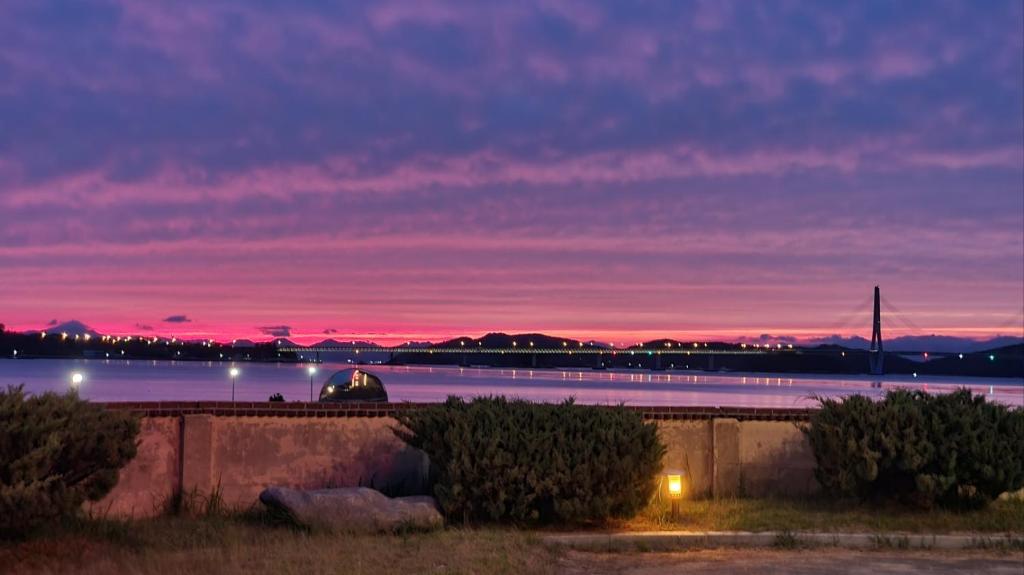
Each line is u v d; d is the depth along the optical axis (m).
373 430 14.00
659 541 11.46
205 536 11.27
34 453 9.70
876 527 12.34
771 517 12.85
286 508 11.84
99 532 11.05
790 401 80.19
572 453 12.30
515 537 11.32
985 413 13.75
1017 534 12.14
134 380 113.81
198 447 13.12
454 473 12.07
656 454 12.73
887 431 13.37
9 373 134.75
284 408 13.68
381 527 11.71
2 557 9.75
